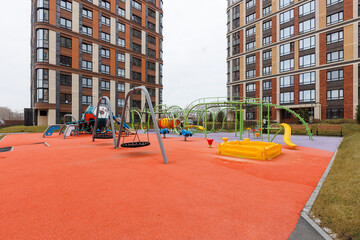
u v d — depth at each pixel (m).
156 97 46.66
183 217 2.92
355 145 8.38
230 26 45.81
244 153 7.88
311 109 31.83
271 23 38.31
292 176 5.15
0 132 24.52
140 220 2.83
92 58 34.31
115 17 38.09
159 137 7.02
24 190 4.12
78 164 6.62
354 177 4.26
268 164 6.59
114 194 3.86
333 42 30.69
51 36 29.50
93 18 34.66
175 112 26.83
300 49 34.19
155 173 5.43
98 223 2.76
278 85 36.78
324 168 6.05
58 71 30.00
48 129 18.78
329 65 30.75
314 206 3.25
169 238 2.39
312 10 33.06
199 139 16.16
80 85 32.44
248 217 2.93
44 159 7.53
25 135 20.36
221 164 6.59
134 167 6.16
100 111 20.56
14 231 2.56
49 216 2.97
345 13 29.69
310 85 32.75
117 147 10.55
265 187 4.28
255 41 40.75
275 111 36.84
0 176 5.19
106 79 36.28
